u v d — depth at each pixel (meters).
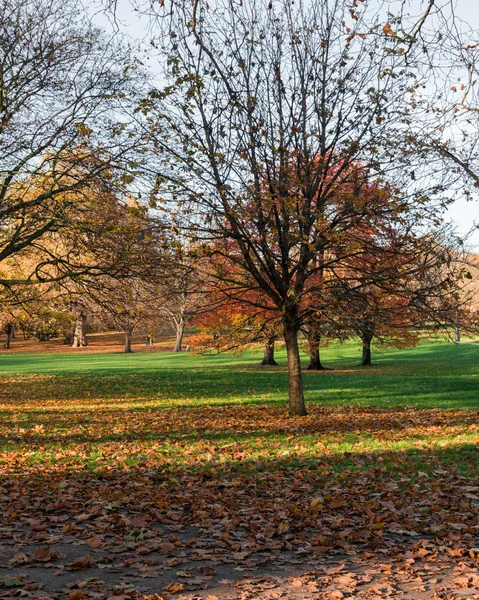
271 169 13.96
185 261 14.53
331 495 7.81
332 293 14.28
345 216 13.58
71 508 7.24
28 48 14.94
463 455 10.31
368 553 5.58
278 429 13.85
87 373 32.53
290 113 14.02
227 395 22.36
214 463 9.98
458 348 49.22
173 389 24.55
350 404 19.05
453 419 15.08
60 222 14.59
